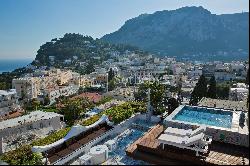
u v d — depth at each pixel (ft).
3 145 154.61
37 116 190.08
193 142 90.43
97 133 121.19
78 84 480.64
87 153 98.63
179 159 91.91
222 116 129.80
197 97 231.50
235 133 100.32
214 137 104.53
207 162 87.51
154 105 149.18
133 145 105.81
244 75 525.34
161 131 113.70
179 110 132.05
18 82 387.14
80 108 231.91
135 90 336.70
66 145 108.06
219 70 552.00
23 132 171.63
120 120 132.57
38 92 404.57
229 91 333.42
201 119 125.08
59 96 386.32
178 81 458.50
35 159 92.68
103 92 381.60
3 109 277.64
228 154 94.17
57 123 191.93
